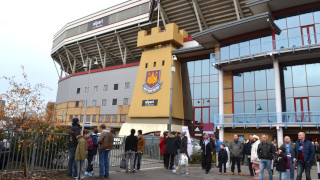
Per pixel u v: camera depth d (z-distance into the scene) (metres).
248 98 24.36
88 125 43.69
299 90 21.61
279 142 20.42
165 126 28.27
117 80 42.50
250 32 24.12
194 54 30.59
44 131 8.91
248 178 10.34
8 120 7.75
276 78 21.58
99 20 50.34
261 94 23.67
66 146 9.76
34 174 8.03
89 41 52.31
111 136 8.74
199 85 30.45
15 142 8.10
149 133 29.80
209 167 11.33
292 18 22.03
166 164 12.05
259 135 22.45
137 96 31.89
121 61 55.91
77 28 54.94
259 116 22.84
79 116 46.41
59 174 8.54
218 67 25.09
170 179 9.10
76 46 55.91
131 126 31.19
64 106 50.41
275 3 21.77
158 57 31.53
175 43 31.45
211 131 25.28
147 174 9.97
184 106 30.88
